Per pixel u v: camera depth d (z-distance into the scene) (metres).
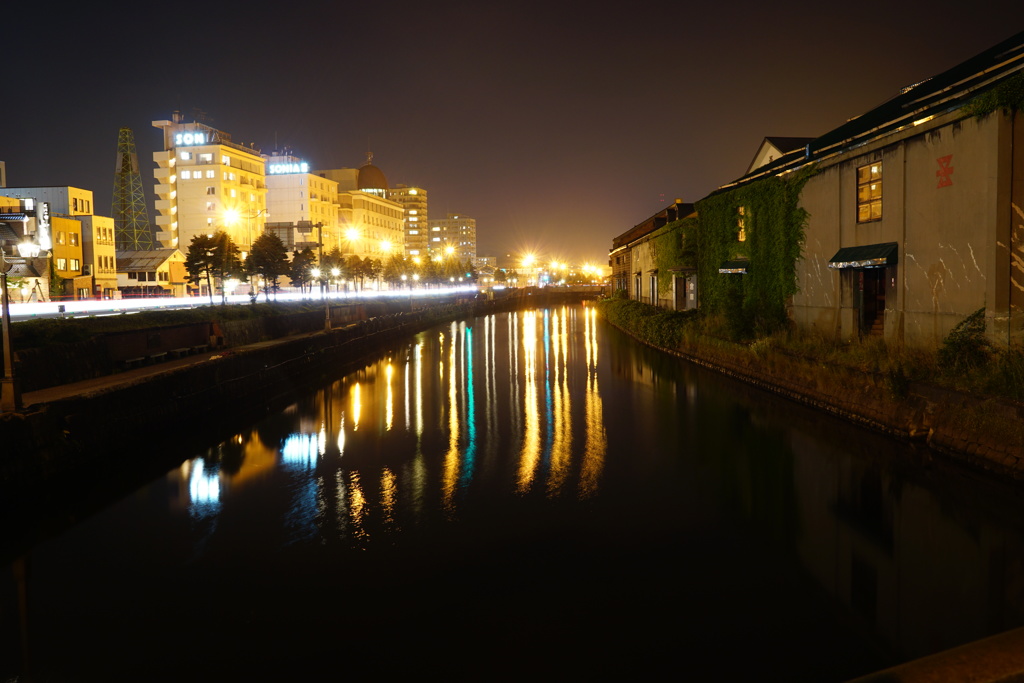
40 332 19.62
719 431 17.11
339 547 10.34
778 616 8.02
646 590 8.71
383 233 138.38
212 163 96.38
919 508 11.30
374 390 26.00
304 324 42.72
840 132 27.17
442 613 8.21
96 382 19.05
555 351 38.91
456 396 24.02
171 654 7.50
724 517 11.23
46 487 13.47
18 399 13.74
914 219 18.22
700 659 7.15
